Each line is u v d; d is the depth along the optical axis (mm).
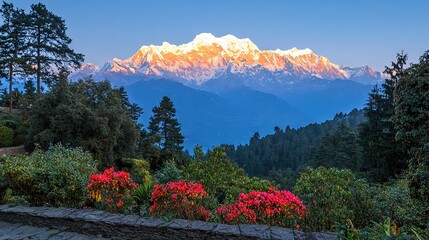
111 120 20656
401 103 8055
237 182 8242
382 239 3686
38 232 4957
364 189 5590
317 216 4953
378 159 24828
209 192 8922
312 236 4094
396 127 8523
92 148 19344
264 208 4684
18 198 6094
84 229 4887
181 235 4410
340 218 4930
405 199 6141
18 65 31328
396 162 23453
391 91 27422
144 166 21203
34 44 32594
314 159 52812
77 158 7402
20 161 6453
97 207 5793
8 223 5434
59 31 34188
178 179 9617
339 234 3988
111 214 5117
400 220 5434
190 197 4977
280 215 4672
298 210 4664
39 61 33406
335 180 5445
